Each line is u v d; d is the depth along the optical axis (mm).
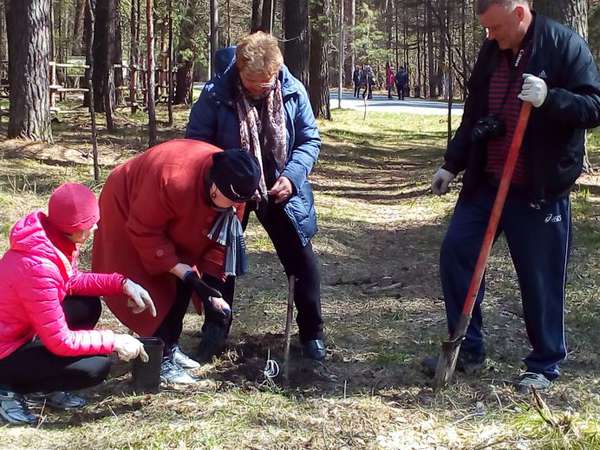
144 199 3975
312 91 23406
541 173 4016
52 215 3564
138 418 3863
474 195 4312
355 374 4602
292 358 4812
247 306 6035
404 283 6957
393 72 49594
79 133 16188
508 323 5734
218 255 4258
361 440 3674
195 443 3576
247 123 4305
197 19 23766
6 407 3805
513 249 4238
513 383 4406
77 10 32531
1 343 3682
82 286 3895
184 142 4125
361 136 21188
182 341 5137
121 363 4617
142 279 4258
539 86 3803
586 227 8914
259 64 4109
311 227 4598
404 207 11258
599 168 12617
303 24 18781
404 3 21750
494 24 3980
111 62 20453
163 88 25484
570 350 5098
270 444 3590
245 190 3873
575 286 6656
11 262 3572
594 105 3873
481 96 4242
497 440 3670
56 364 3732
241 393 4207
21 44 12984
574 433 3646
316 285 4742
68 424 3818
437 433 3789
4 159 11758
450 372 4324
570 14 10938
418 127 24734
